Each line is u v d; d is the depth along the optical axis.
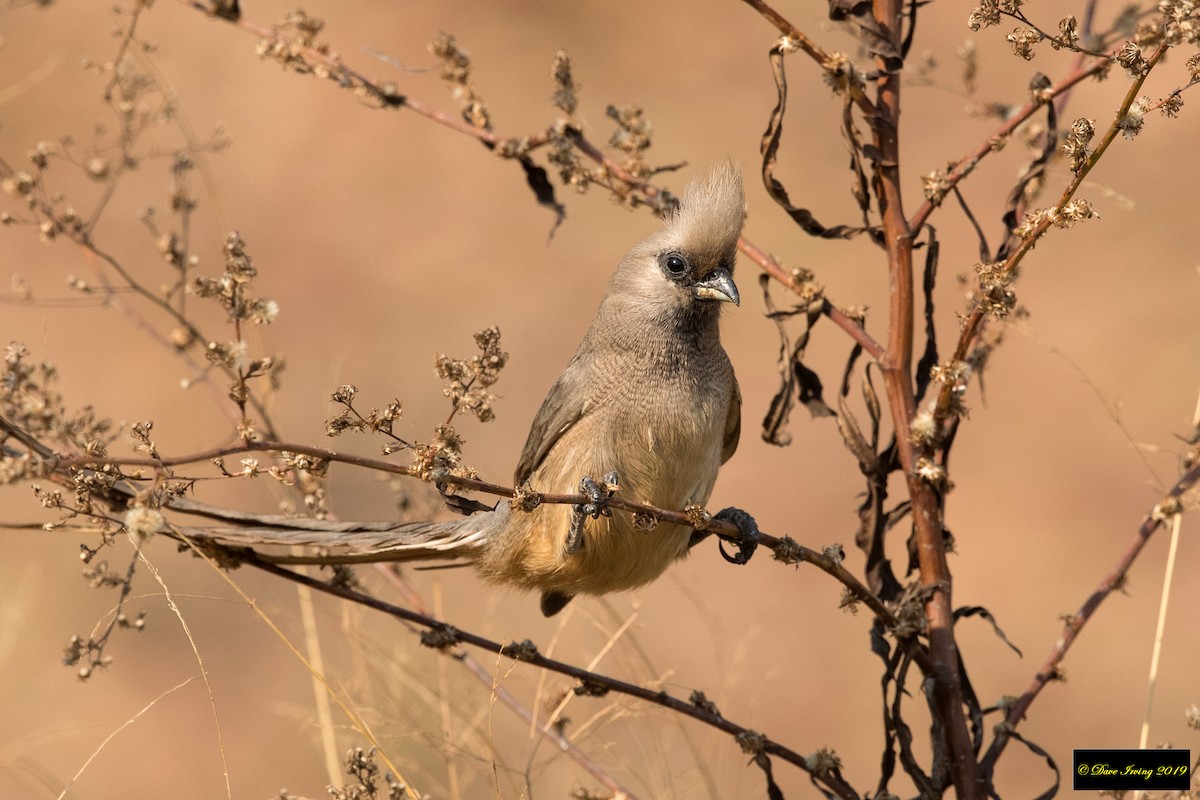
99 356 16.70
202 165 17.45
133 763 11.80
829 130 19.88
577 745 7.66
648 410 7.79
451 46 8.03
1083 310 16.95
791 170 19.11
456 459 5.62
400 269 18.81
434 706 7.91
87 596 13.28
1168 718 12.16
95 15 20.95
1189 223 17.66
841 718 12.46
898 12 6.72
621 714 7.55
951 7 20.11
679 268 7.76
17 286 9.32
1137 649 12.98
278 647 13.50
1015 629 13.42
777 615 13.47
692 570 13.92
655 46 22.03
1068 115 17.75
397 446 5.57
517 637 10.97
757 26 22.16
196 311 17.41
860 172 6.71
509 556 8.01
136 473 5.91
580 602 9.11
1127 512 14.59
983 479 15.36
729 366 8.23
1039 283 17.56
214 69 21.78
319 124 21.34
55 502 5.72
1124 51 5.35
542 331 17.73
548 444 8.03
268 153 20.52
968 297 6.26
